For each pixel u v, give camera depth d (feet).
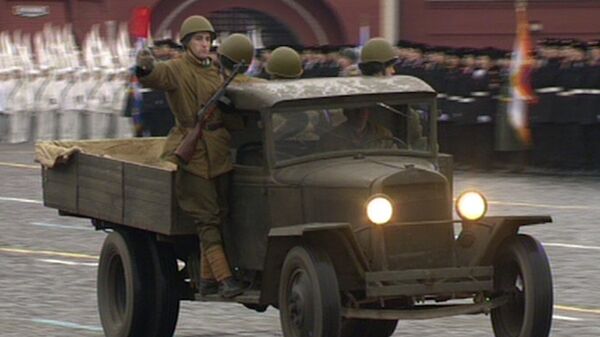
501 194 193.77
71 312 110.22
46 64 303.27
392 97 86.99
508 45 354.13
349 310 80.02
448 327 102.42
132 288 93.09
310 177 83.61
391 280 79.00
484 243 80.89
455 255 81.92
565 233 154.10
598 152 220.23
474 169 231.30
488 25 353.31
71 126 298.97
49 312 110.22
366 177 81.00
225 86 86.99
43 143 104.63
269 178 85.35
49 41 323.37
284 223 84.89
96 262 137.08
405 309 82.33
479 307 80.94
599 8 352.49
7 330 102.37
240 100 86.99
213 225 87.40
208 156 87.15
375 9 353.72
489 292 82.33
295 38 360.89
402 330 101.50
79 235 156.97
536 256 80.33
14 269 132.87
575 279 124.06
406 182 80.53
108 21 343.67
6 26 339.77
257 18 361.71
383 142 86.84
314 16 358.84
